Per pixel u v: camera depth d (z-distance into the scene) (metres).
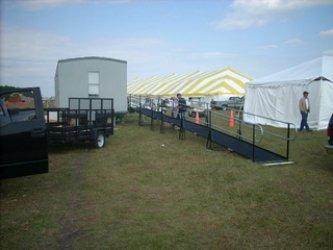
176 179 8.62
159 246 5.02
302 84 18.78
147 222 5.90
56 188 7.84
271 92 20.70
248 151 11.42
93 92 19.28
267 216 6.18
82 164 10.34
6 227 5.66
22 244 5.08
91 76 19.20
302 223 5.87
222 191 7.61
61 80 19.16
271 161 10.59
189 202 6.91
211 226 5.75
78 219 6.02
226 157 11.26
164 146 13.52
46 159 7.35
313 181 8.45
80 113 12.87
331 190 7.72
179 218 6.09
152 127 19.19
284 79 20.14
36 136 7.18
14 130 6.92
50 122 12.49
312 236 5.36
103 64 19.30
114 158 11.25
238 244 5.11
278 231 5.55
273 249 4.96
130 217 6.12
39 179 8.59
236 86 33.97
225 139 12.66
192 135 16.70
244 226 5.75
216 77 36.53
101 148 13.16
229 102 34.88
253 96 22.25
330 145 9.40
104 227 5.69
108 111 13.92
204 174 9.07
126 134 17.12
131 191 7.63
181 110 17.22
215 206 6.69
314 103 18.56
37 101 7.38
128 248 4.96
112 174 9.12
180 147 13.27
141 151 12.48
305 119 17.75
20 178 8.65
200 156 11.48
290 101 19.47
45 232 5.48
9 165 6.88
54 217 6.11
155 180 8.53
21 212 6.34
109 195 7.36
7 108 7.38
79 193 7.48
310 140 15.02
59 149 12.95
